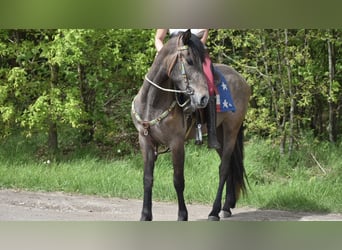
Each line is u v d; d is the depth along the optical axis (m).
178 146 8.58
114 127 14.51
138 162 13.74
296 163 13.65
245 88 10.48
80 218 9.47
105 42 14.05
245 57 14.32
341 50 14.42
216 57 15.22
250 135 14.87
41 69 14.41
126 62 14.14
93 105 14.73
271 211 10.85
